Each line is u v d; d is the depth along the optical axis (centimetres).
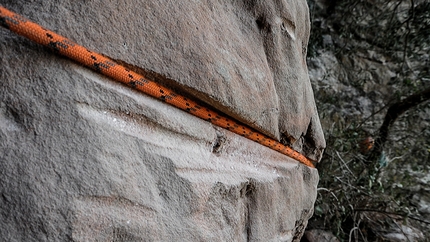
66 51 19
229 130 31
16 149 18
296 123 39
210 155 28
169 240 22
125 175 20
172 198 23
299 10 41
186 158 25
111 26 21
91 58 20
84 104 20
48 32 19
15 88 18
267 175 34
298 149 43
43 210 18
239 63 29
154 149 22
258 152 34
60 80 19
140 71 22
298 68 39
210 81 26
